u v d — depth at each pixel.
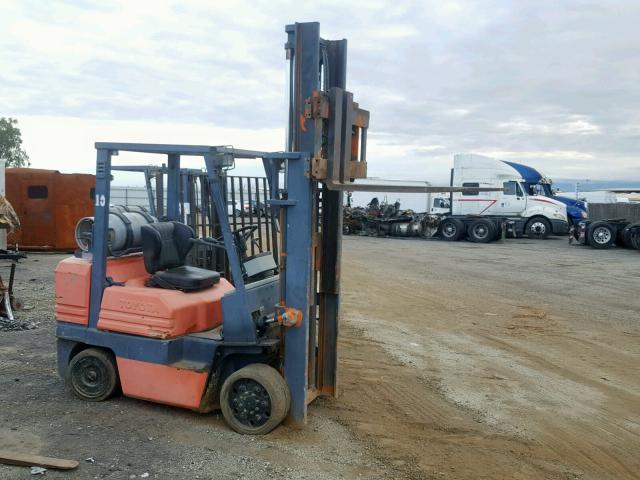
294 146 4.92
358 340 8.35
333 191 5.34
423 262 18.02
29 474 4.11
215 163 4.81
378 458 4.63
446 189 4.91
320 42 5.03
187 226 5.66
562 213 27.92
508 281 14.23
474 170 28.28
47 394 5.65
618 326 9.62
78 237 5.66
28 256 16.61
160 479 4.11
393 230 28.95
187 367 5.01
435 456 4.73
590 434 5.32
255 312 5.03
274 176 5.17
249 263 5.32
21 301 9.41
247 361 5.16
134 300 5.15
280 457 4.51
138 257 5.66
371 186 4.54
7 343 7.46
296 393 4.97
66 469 4.16
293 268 4.84
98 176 5.23
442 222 27.31
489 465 4.61
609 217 24.00
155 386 5.11
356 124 5.24
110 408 5.31
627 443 5.14
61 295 5.47
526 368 7.27
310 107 4.66
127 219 5.50
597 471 4.61
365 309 10.59
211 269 6.45
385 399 5.98
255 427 4.86
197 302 5.26
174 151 4.96
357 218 30.23
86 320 5.39
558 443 5.10
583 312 10.68
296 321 4.81
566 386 6.63
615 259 19.22
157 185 6.15
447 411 5.75
